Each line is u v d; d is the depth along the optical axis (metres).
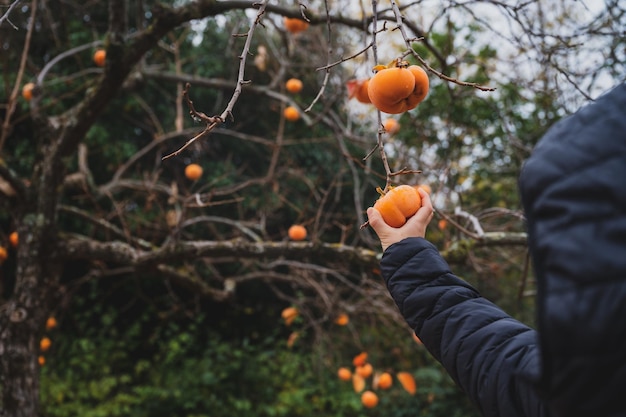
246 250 2.88
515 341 0.78
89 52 5.93
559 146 0.55
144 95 6.28
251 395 5.58
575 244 0.49
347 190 6.41
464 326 0.84
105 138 5.95
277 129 6.75
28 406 2.83
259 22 1.23
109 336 6.45
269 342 6.28
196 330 6.46
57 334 5.61
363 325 5.40
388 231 1.03
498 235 2.64
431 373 5.41
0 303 4.41
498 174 5.64
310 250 2.83
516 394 0.73
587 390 0.48
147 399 5.32
